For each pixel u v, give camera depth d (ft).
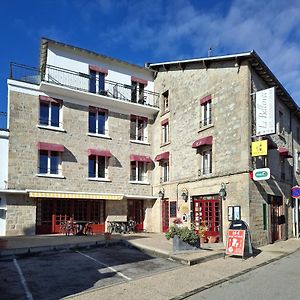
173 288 29.81
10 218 62.95
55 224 68.49
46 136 67.67
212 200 60.95
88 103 73.46
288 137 73.26
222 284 31.17
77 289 29.32
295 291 28.14
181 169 70.13
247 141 54.34
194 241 44.93
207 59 63.26
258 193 55.36
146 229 78.28
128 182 76.54
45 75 69.31
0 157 63.05
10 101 65.10
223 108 60.13
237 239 44.16
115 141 75.97
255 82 58.70
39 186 65.77
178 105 73.36
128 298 27.02
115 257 43.57
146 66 82.02
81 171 70.69
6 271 35.63
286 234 65.82
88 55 75.56
